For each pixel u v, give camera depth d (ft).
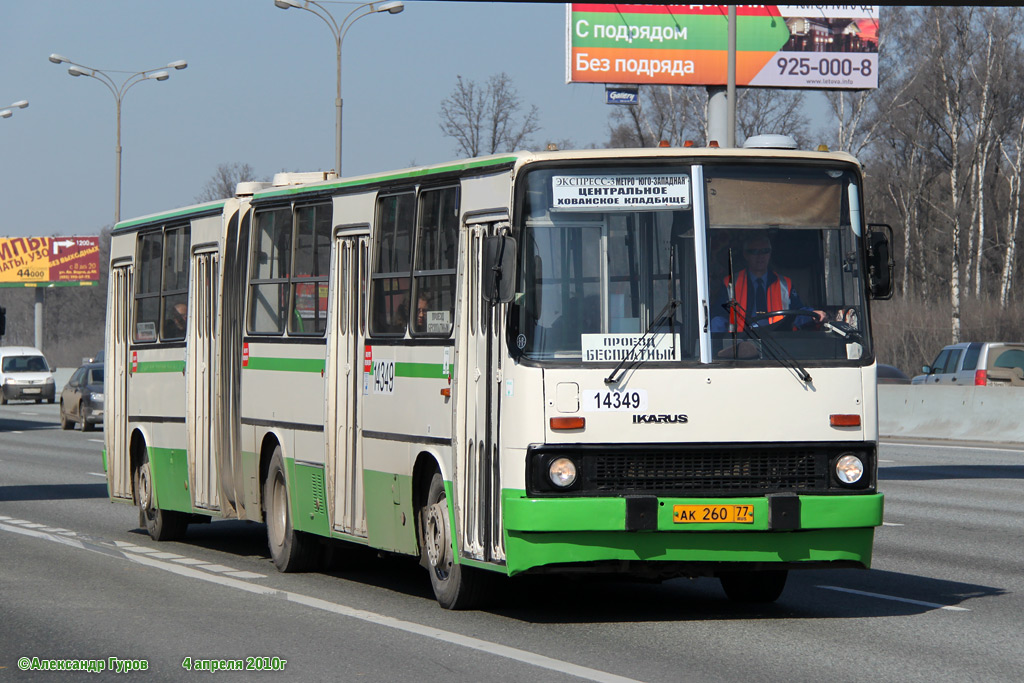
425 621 48.11
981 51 287.48
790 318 46.50
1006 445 140.15
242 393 65.98
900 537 72.54
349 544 60.54
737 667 39.60
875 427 46.73
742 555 45.11
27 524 81.41
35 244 435.94
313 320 59.72
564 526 44.19
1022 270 322.96
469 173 49.37
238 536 77.61
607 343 45.50
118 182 244.63
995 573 60.13
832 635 45.03
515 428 45.16
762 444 45.62
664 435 45.24
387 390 54.03
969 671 39.17
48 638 45.32
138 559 66.23
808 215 47.24
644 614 49.60
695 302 46.01
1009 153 321.73
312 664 40.63
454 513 48.80
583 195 46.24
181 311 72.33
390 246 54.70
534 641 43.96
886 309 303.27
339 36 172.96
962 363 165.17
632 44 195.93
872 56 201.16
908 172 326.24
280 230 63.62
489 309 46.96
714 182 46.73
